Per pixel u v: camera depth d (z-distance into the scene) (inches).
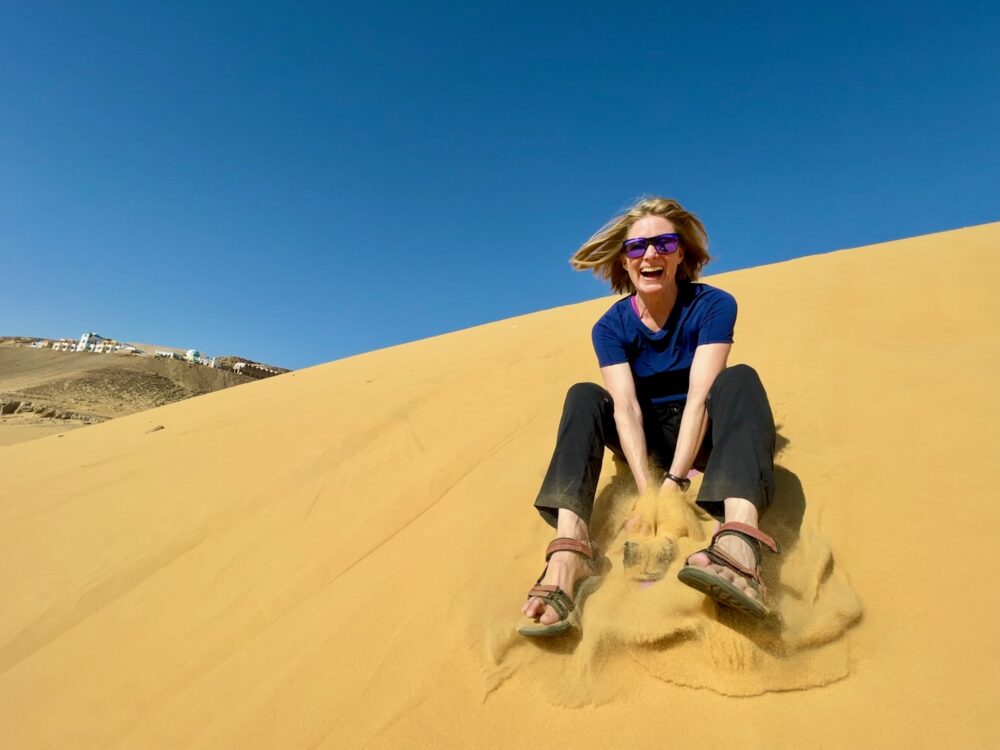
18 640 83.6
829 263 252.4
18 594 97.5
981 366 90.9
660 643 47.1
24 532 129.6
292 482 121.2
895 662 42.7
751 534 48.8
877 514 59.4
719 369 69.7
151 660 69.7
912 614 46.9
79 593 93.0
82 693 66.4
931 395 82.4
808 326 150.8
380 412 161.8
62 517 134.9
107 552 106.8
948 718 37.7
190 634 73.6
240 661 63.7
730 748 39.0
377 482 110.6
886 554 53.9
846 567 53.6
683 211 75.3
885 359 101.7
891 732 37.6
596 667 47.8
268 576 84.2
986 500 57.6
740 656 43.8
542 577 55.0
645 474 65.6
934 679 40.7
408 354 337.4
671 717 42.3
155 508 125.4
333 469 124.4
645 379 77.2
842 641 45.2
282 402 243.6
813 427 80.9
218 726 53.2
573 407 67.0
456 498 93.7
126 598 89.4
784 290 204.8
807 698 41.3
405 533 86.0
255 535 100.4
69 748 57.1
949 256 204.4
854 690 41.1
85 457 217.5
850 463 69.2
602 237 81.6
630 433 69.2
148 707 60.4
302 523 100.7
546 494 60.3
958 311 142.6
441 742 44.8
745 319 170.6
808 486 66.4
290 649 62.9
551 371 167.6
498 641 52.9
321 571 81.1
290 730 50.1
